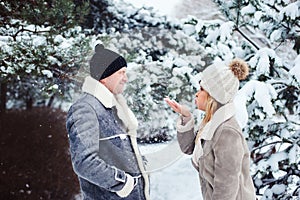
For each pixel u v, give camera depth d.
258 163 3.25
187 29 3.47
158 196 2.37
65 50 3.65
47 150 5.16
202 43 3.38
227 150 1.76
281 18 3.19
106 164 1.51
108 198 1.58
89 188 1.61
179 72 2.14
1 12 3.84
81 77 1.64
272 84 3.19
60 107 5.62
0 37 3.76
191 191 2.41
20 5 3.85
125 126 1.65
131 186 1.55
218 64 1.87
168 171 2.61
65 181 4.99
